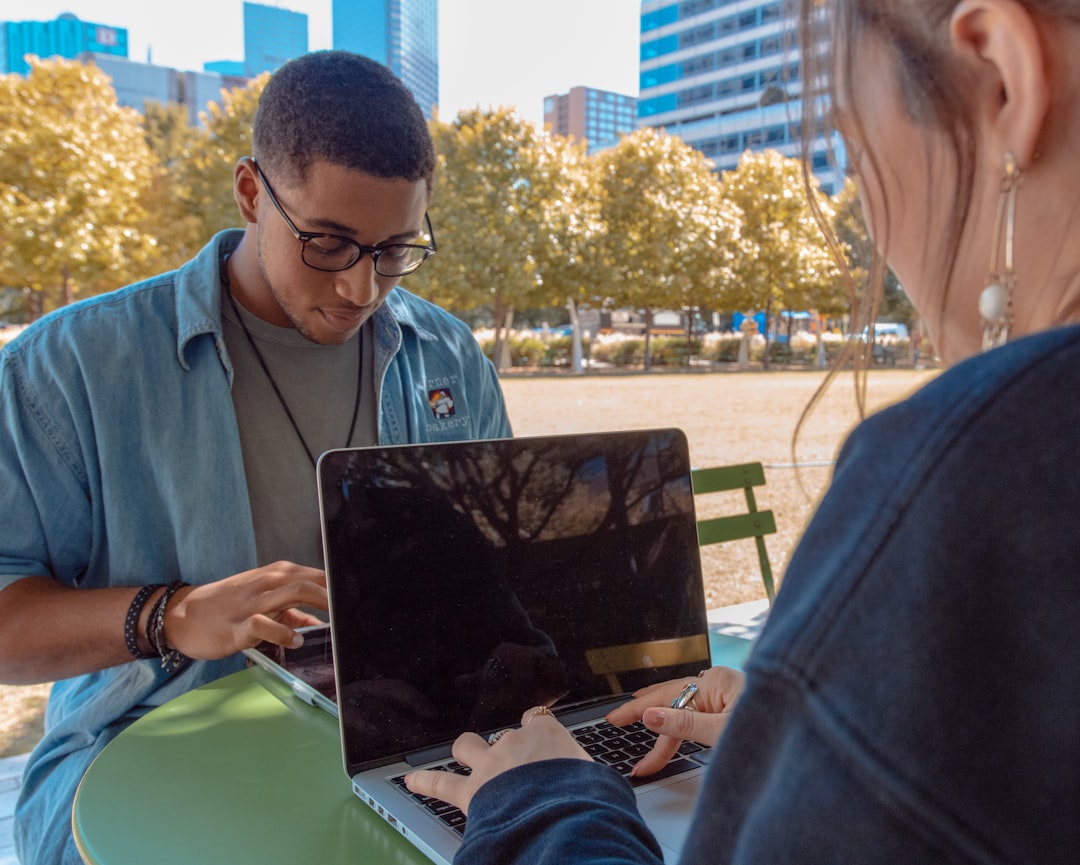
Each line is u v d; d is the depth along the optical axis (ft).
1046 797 1.08
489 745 2.48
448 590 3.61
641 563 4.13
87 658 4.31
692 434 35.50
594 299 84.99
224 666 4.92
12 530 4.65
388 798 3.10
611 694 3.92
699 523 8.93
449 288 71.77
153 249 46.70
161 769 3.56
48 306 50.11
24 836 4.57
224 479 5.01
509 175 72.64
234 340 5.39
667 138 81.20
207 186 55.11
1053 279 1.42
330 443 5.60
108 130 44.21
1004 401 1.15
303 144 4.52
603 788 1.98
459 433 6.19
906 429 1.22
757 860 1.18
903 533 1.16
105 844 2.96
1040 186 1.40
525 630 3.77
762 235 81.56
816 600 1.21
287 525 5.42
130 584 4.87
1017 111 1.37
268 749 3.76
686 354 99.09
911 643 1.12
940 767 1.09
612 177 80.48
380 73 4.80
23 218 40.63
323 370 5.62
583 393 57.82
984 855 1.08
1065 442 1.11
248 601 4.15
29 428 4.68
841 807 1.12
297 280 4.90
